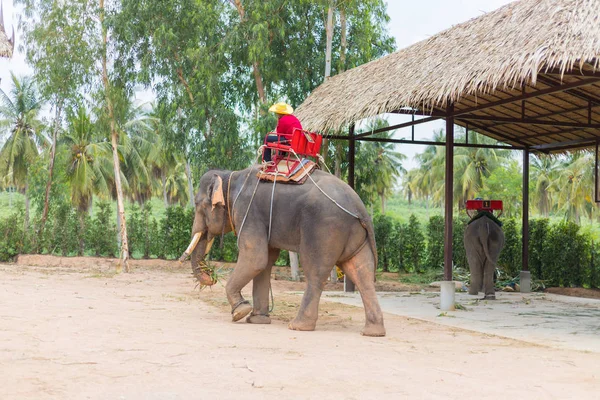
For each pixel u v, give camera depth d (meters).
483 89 10.12
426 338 8.52
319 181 9.09
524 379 5.90
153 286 16.25
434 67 11.45
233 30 20.05
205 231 10.10
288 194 9.12
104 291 14.04
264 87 22.06
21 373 5.43
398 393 5.20
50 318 8.82
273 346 7.21
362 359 6.57
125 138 46.25
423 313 11.67
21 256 24.95
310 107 15.72
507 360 6.89
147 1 21.66
